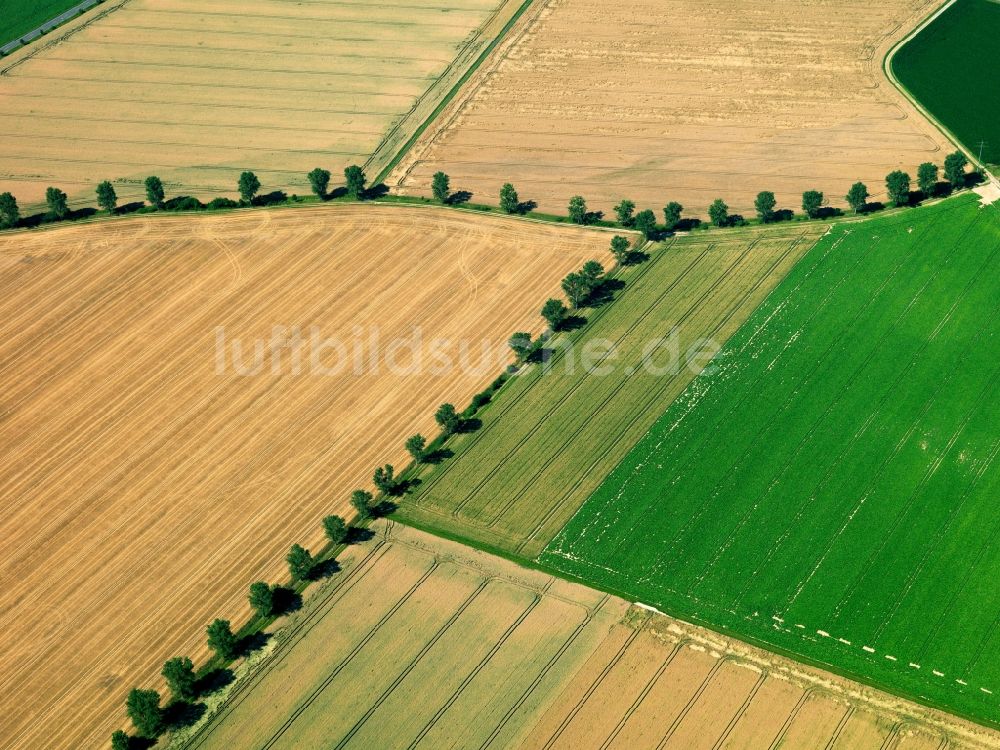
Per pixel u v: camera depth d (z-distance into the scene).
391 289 158.38
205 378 147.12
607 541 124.81
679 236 163.75
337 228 169.25
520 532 126.44
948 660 111.62
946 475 129.00
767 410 137.88
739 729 107.06
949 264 155.62
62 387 147.62
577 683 111.62
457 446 136.50
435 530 127.19
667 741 106.56
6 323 157.25
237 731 110.25
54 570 126.12
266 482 133.88
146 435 140.38
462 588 121.06
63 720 112.50
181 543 127.88
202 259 165.25
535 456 134.50
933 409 136.62
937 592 117.56
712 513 126.88
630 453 134.00
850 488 128.38
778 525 125.12
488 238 165.75
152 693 109.12
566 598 119.44
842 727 106.75
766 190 171.00
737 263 158.50
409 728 109.25
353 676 113.81
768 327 148.62
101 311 158.00
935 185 167.62
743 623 116.19
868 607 116.75
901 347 144.62
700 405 139.00
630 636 115.38
